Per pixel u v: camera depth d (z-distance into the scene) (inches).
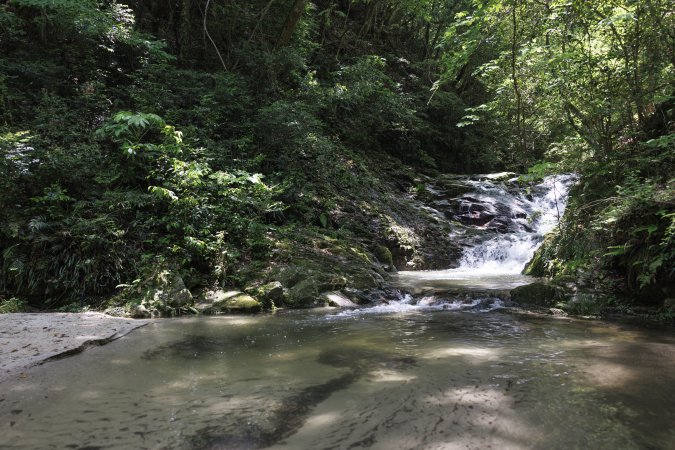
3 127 289.4
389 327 221.6
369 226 486.3
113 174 304.5
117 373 141.4
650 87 277.3
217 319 244.8
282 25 568.7
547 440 92.7
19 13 402.9
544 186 677.3
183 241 294.0
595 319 243.8
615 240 283.9
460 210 638.5
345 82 639.1
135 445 90.8
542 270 382.0
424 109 870.4
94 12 371.2
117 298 255.4
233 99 439.8
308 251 361.7
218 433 97.0
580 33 306.3
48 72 364.8
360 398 119.6
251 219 338.6
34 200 265.1
